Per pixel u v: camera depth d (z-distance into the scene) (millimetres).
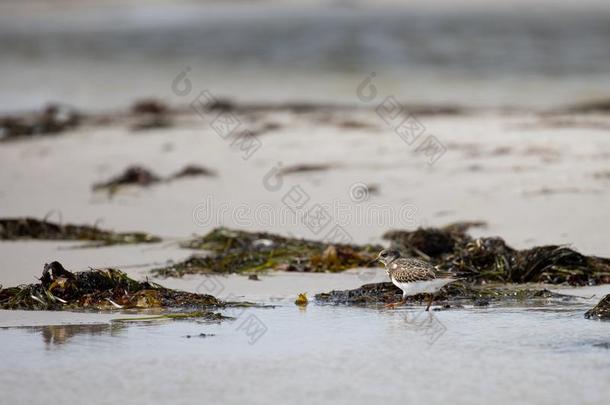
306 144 84562
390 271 42219
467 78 128125
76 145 89188
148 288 43906
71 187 72062
